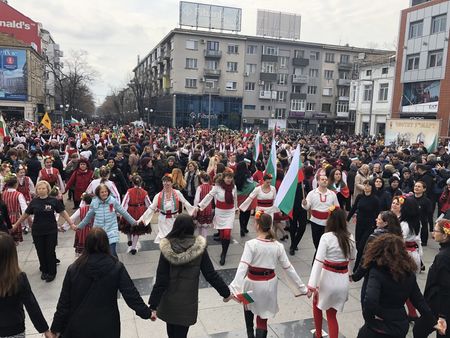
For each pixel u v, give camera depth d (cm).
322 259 437
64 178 1208
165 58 6144
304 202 693
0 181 878
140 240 870
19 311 333
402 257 340
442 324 371
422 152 1574
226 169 742
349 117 6028
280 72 5972
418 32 3625
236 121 5875
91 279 335
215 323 520
